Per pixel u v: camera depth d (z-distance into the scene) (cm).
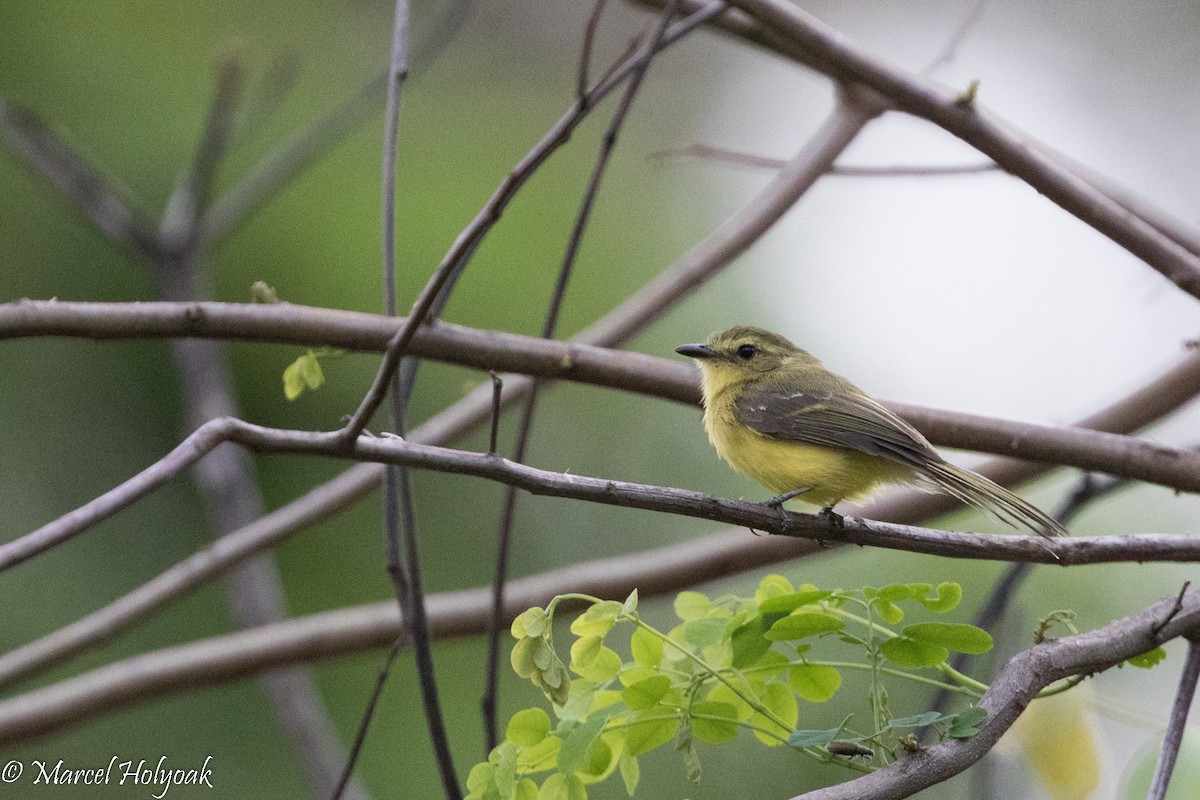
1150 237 809
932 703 720
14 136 1203
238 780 1316
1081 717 810
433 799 1298
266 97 1466
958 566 1248
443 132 1630
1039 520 806
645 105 1817
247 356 1406
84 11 1538
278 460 1394
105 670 1059
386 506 747
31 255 1417
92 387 1417
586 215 849
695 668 661
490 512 1441
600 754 643
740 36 979
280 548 1384
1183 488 845
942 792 1095
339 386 1419
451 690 1345
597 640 627
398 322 817
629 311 1001
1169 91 1917
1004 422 881
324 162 1509
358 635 1062
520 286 1519
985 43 1944
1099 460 854
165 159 1515
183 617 1388
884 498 1088
